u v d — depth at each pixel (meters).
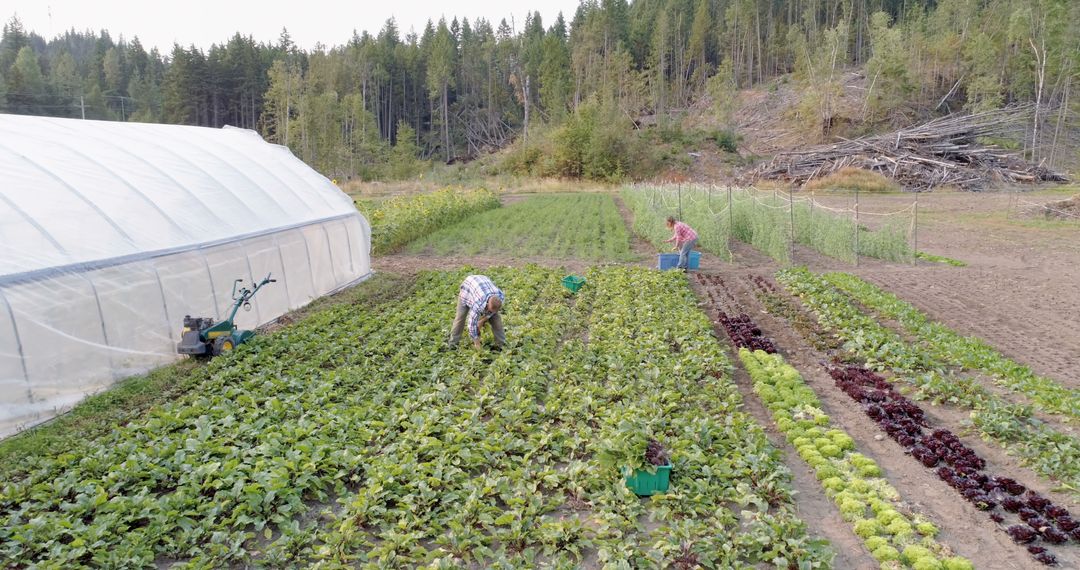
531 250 24.23
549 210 38.09
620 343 11.96
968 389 9.91
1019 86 71.50
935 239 26.20
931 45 81.06
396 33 136.62
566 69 101.00
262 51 113.50
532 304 15.41
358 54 107.38
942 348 12.07
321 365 11.29
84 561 6.07
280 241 15.14
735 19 102.69
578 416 9.05
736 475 7.41
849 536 6.55
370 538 6.53
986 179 48.88
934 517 6.82
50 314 9.38
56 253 9.85
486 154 96.94
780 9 115.50
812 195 45.81
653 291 16.55
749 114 84.88
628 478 7.19
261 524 6.49
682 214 27.72
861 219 32.44
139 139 15.30
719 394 9.95
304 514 6.88
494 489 7.09
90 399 9.66
